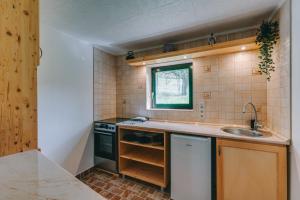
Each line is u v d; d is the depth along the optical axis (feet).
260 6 5.50
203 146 5.99
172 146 6.68
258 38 5.77
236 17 6.22
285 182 4.84
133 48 9.73
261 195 5.15
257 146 5.17
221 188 5.69
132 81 10.17
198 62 8.13
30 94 3.68
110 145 8.63
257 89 6.86
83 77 8.52
